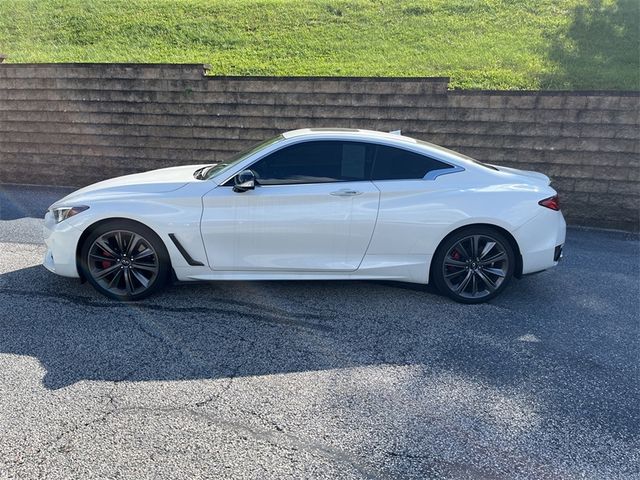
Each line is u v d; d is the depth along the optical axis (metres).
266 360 3.67
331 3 13.98
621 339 4.07
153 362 3.61
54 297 4.63
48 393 3.23
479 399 3.25
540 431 2.95
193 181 4.63
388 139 4.64
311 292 4.88
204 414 3.06
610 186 7.64
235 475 2.58
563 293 5.01
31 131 9.95
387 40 11.91
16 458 2.68
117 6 14.82
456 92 8.05
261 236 4.46
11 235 6.47
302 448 2.78
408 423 3.00
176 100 9.24
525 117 7.83
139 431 2.90
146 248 4.52
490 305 4.68
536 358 3.76
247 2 14.55
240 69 10.80
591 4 12.73
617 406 3.20
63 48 12.59
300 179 4.51
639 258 6.20
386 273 4.61
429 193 4.50
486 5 13.16
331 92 8.59
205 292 4.82
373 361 3.68
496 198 4.52
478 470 2.64
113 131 9.62
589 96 7.49
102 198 4.50
